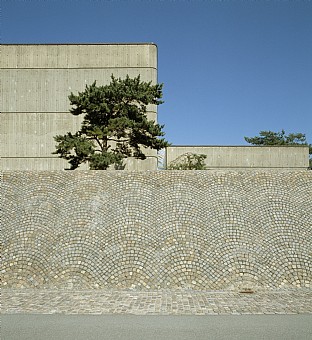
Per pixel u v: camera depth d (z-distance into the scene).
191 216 11.60
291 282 9.47
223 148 32.62
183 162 30.22
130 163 27.86
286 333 6.02
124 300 8.16
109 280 9.52
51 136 27.95
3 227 11.20
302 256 10.14
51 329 6.23
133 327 6.33
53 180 13.34
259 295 8.62
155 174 13.58
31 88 28.02
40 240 10.70
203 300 8.16
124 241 10.66
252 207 12.00
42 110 27.98
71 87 27.88
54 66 27.95
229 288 9.29
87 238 10.77
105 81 27.67
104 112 19.45
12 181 13.27
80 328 6.28
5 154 27.98
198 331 6.12
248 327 6.32
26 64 28.00
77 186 13.02
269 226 11.20
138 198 12.39
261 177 13.42
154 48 27.72
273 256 10.18
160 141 19.97
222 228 11.13
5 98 28.03
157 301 8.08
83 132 20.25
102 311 7.29
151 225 11.25
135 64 27.56
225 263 9.98
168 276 9.63
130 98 19.94
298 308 7.48
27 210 11.89
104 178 13.42
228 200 12.30
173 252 10.31
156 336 5.91
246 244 10.56
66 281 9.48
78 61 27.83
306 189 12.82
